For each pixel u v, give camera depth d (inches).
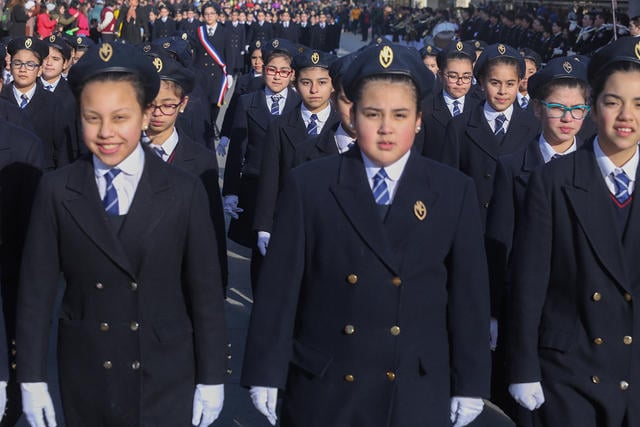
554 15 991.0
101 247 127.7
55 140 277.1
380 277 122.4
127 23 1040.2
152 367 131.0
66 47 310.3
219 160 506.6
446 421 124.6
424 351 123.6
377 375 122.6
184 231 132.5
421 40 1549.0
